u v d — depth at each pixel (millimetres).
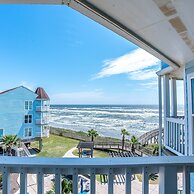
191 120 4434
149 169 1193
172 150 5504
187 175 1215
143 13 2250
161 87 6562
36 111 19672
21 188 1151
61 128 35469
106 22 2445
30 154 17562
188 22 2453
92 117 42625
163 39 3068
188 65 4625
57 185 1154
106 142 20875
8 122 17906
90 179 1163
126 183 1179
